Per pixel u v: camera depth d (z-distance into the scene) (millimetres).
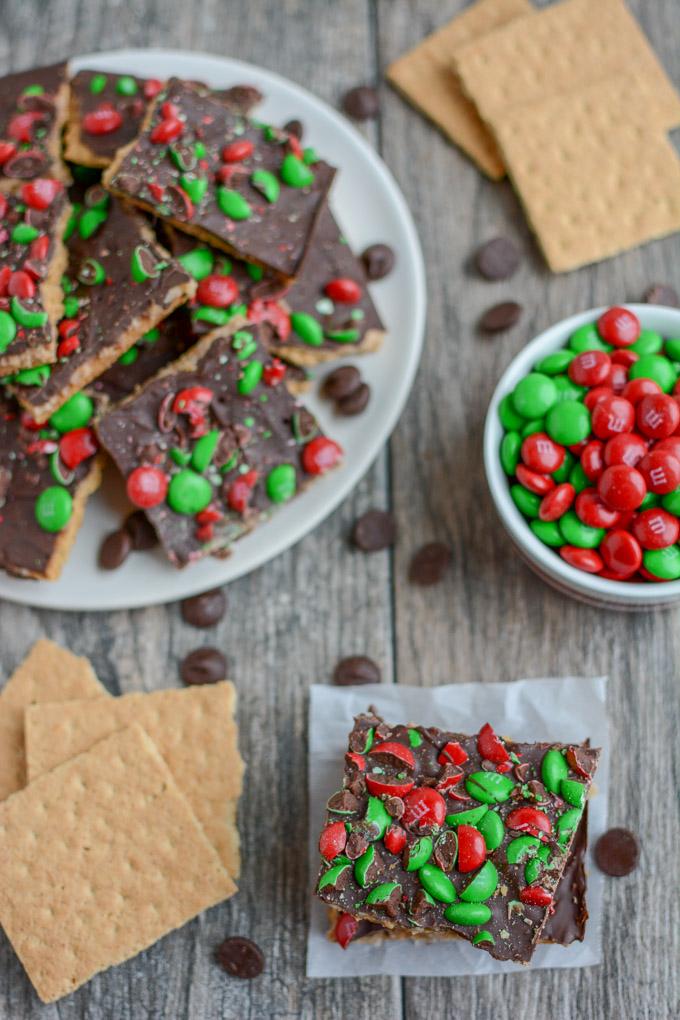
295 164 585
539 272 625
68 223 593
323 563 605
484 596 600
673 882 576
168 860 569
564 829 536
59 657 597
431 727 566
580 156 623
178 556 580
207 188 581
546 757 544
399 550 606
